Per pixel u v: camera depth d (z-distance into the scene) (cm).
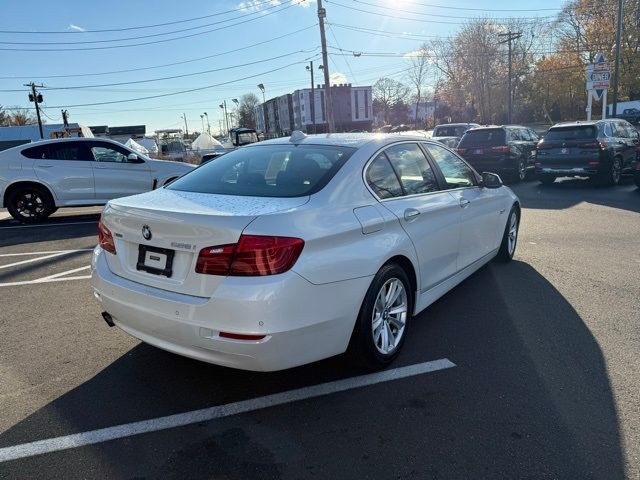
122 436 268
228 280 256
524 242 680
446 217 402
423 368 336
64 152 967
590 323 403
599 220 816
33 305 479
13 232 872
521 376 322
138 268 296
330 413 287
